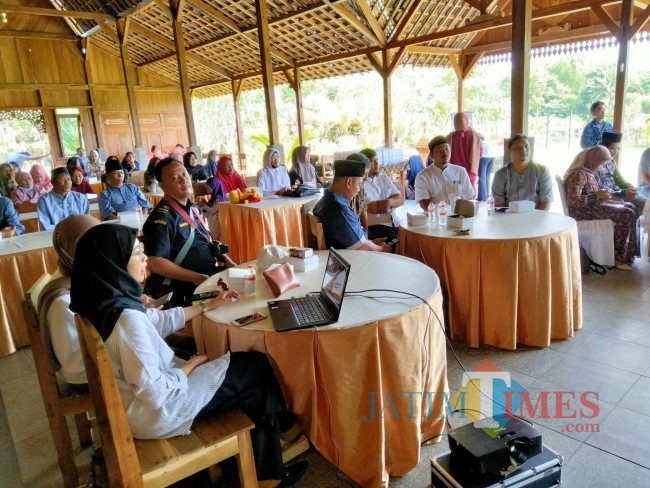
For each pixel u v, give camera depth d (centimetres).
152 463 121
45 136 1252
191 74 1343
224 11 866
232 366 145
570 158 1206
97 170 1015
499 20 616
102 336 124
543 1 709
